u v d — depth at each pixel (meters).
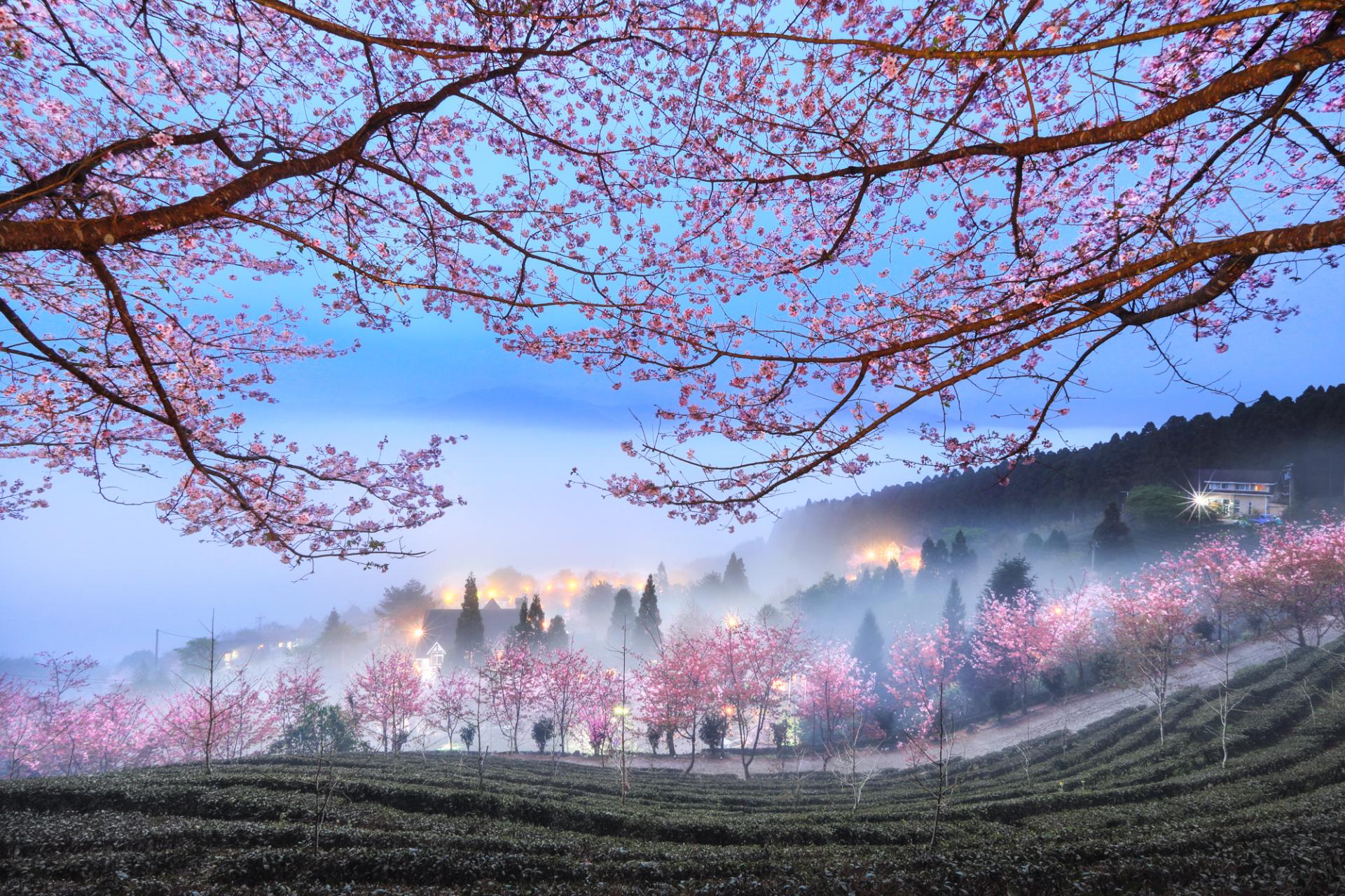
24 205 5.65
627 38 5.95
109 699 41.41
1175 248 4.41
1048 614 45.16
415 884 14.38
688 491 6.89
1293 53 3.83
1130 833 16.59
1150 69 6.02
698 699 38.03
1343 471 78.62
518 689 43.47
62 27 5.93
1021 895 13.45
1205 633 45.53
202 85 7.96
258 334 10.51
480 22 6.91
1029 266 6.53
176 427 6.27
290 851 15.06
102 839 15.91
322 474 9.22
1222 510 77.19
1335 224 3.83
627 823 20.70
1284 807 17.66
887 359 6.53
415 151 8.39
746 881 14.05
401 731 42.12
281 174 5.42
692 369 6.59
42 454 9.42
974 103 6.67
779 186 7.50
